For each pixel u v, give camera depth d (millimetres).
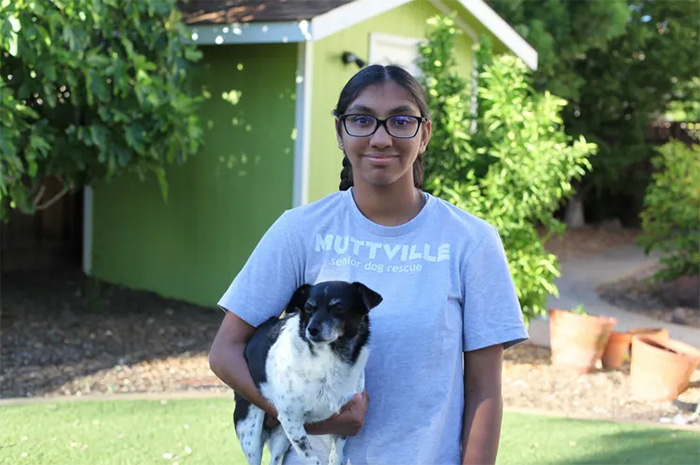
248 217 8555
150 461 4535
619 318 9336
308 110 8125
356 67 8766
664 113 17203
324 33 7680
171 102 7047
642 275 12078
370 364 2148
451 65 7258
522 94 7172
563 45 13281
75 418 5273
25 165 7055
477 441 2158
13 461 4473
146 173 9094
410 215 2215
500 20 9633
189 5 8609
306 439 2234
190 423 5219
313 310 2133
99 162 7383
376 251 2180
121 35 6910
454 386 2164
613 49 15391
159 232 9141
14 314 7863
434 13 9617
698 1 15617
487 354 2189
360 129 2150
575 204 17031
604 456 4848
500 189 6797
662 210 10219
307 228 2246
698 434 5348
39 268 9664
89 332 7516
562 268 12789
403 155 2148
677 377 6094
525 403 6035
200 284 8898
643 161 16828
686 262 10203
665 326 8969
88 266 9578
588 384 6527
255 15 7855
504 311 2168
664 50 15625
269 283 2266
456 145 6918
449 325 2135
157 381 6258
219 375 2346
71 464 4453
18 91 6656
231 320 2324
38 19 6355
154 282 9203
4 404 5535
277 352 2246
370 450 2162
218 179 8719
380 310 2143
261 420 2664
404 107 2139
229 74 8539
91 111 7199
